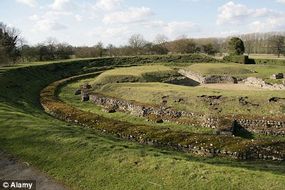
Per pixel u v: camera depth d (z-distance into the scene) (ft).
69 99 159.43
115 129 101.19
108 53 386.11
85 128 105.60
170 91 139.23
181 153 82.99
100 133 99.19
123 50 391.65
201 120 113.50
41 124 87.15
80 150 68.13
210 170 58.08
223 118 110.01
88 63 276.41
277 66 250.57
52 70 236.63
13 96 143.02
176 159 64.69
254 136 104.68
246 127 108.37
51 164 64.18
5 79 171.01
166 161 61.77
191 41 421.18
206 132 105.40
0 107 105.19
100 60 288.30
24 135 77.46
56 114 124.06
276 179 54.65
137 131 98.12
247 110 117.39
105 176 58.70
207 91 137.49
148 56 315.58
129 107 131.34
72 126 101.60
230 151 82.07
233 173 57.06
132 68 222.07
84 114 119.75
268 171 68.74
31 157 67.31
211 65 248.73
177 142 88.38
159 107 125.29
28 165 64.44
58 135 76.79
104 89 159.53
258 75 207.62
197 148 84.94
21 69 206.59
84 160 64.28
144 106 126.82
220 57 350.02
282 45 361.92
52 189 55.77
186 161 63.31
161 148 87.81
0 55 250.98
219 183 53.83
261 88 181.06
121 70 211.20
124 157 64.03
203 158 79.36
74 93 171.94
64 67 251.60
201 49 398.62
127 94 147.13
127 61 298.15
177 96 132.36
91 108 141.49
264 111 115.85
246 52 464.24
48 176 60.44
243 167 71.41
